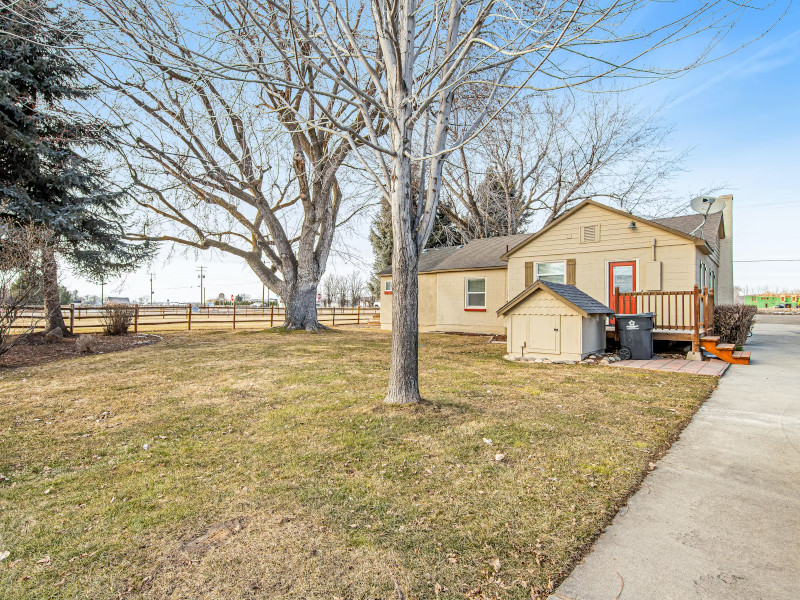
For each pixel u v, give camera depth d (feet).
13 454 12.47
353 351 34.09
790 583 6.89
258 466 11.44
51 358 31.71
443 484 10.27
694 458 12.15
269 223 51.49
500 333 53.98
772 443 13.37
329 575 7.00
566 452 12.26
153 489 10.14
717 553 7.73
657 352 34.27
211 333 51.90
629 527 8.58
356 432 13.97
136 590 6.66
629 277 39.88
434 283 62.34
